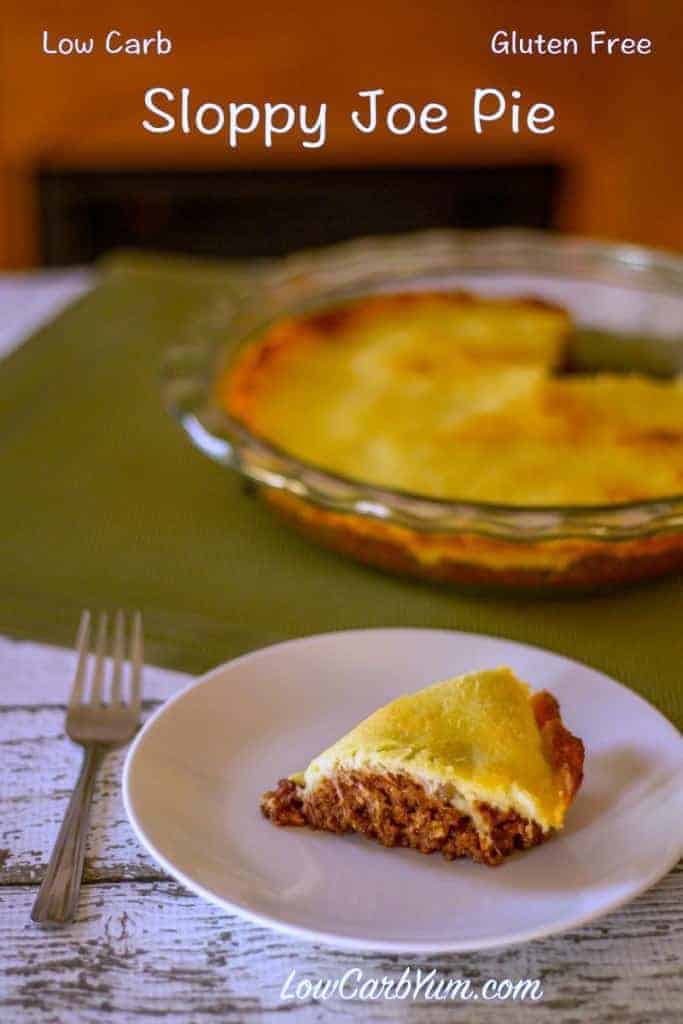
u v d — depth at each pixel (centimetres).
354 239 184
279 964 48
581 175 176
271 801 52
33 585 69
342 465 80
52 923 49
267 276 111
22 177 174
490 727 52
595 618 67
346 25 164
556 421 82
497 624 66
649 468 78
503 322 97
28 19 162
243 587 69
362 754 50
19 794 55
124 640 64
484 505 68
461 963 48
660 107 169
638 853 49
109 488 78
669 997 47
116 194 176
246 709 56
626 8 163
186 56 165
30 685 62
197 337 92
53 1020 46
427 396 87
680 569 70
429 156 174
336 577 70
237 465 71
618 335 97
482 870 49
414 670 58
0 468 80
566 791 50
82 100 168
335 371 90
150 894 50
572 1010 47
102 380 91
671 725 54
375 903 48
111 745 57
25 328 101
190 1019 46
